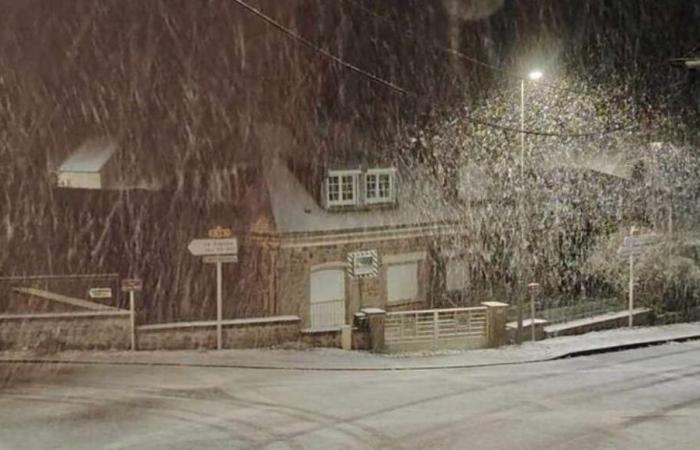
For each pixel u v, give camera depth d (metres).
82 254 28.47
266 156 28.00
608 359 22.52
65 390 16.14
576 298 31.67
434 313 23.42
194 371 18.42
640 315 28.86
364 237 27.39
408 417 14.30
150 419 13.88
